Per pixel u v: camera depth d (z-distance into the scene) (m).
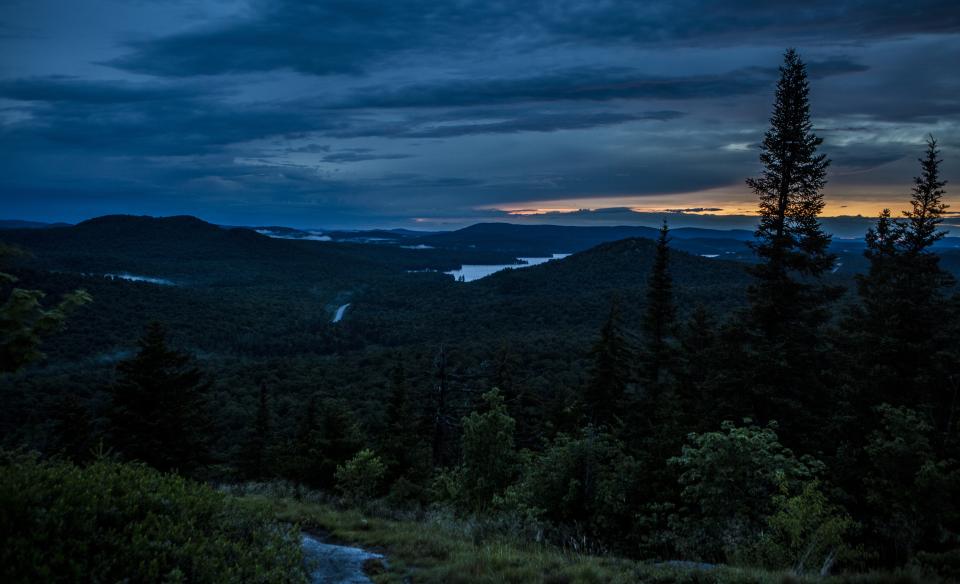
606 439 13.44
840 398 19.22
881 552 10.45
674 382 26.78
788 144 22.44
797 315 20.75
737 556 7.96
